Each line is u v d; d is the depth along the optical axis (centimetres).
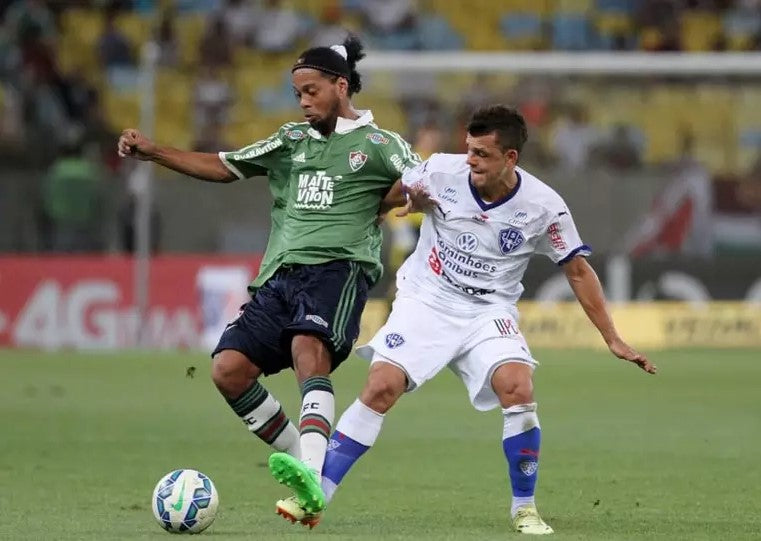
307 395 2305
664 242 7088
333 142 2495
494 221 2284
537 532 2247
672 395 4934
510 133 2227
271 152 2531
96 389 5000
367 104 7756
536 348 6906
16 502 2627
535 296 7006
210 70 8738
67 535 2205
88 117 8344
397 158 2480
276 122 8481
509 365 2270
